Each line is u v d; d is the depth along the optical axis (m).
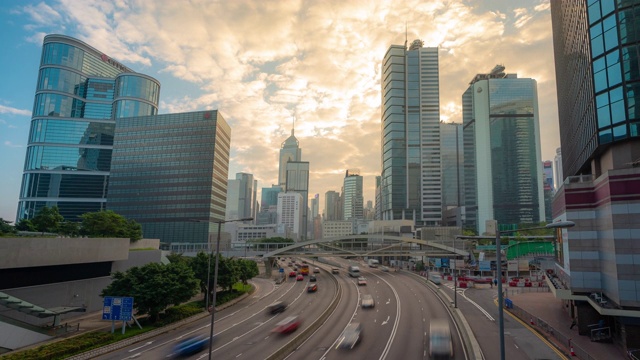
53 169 192.75
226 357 30.17
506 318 45.50
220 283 58.34
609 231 33.59
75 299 47.03
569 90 57.44
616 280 32.16
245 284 74.44
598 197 36.28
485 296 63.62
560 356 30.44
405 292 69.31
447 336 34.84
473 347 31.61
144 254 61.19
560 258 46.69
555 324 41.94
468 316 46.94
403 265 134.00
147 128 166.12
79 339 32.75
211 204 155.88
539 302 56.44
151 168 162.12
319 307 53.72
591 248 36.88
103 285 51.72
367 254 110.69
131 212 160.25
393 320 44.84
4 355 27.81
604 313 31.22
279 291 73.69
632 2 37.53
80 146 198.88
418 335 37.44
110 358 30.48
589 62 40.97
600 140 38.81
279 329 38.78
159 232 156.62
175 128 163.62
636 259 31.56
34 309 36.47
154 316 41.62
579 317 37.19
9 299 35.84
